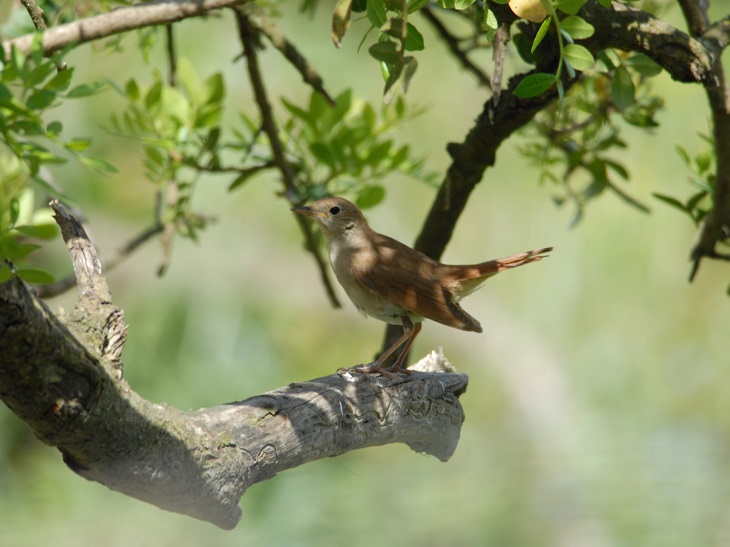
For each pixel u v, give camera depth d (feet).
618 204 50.42
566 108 29.76
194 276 53.36
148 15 20.59
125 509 34.24
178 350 51.06
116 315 15.08
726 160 24.75
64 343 13.50
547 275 52.54
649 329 51.13
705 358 50.08
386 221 53.88
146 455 15.19
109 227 54.24
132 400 14.96
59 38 19.94
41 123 15.11
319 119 30.83
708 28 23.17
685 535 19.35
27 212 28.19
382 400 20.77
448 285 27.27
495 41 20.86
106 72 45.65
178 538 29.25
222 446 16.56
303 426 18.45
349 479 31.19
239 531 29.58
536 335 53.16
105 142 49.01
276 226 54.95
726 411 48.93
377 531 21.45
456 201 26.84
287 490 34.78
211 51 47.39
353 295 28.58
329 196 30.73
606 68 22.09
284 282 55.93
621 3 22.21
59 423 13.82
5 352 12.76
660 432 29.25
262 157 33.88
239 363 51.29
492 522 20.88
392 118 32.50
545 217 51.98
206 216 33.73
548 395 51.21
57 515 38.27
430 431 22.33
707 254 27.40
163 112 30.89
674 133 47.19
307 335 56.08
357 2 21.27
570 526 20.06
